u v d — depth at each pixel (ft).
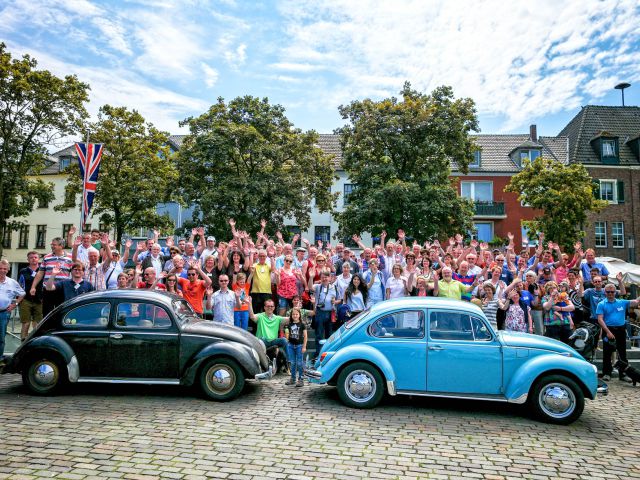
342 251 41.16
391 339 24.13
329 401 25.07
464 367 23.44
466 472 16.56
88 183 48.75
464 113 81.51
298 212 89.71
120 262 36.32
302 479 15.43
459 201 81.30
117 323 24.62
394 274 34.14
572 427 22.13
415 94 83.97
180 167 85.81
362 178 82.28
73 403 22.97
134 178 85.40
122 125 87.15
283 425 20.79
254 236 82.17
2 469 15.28
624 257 116.16
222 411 22.56
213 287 34.81
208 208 77.97
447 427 21.44
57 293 29.99
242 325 31.73
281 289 34.50
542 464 17.53
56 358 24.29
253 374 24.38
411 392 23.62
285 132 89.25
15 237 138.62
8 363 24.34
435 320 24.14
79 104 81.97
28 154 83.87
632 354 37.45
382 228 80.18
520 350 23.30
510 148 132.26
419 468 16.74
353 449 18.26
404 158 82.58
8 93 76.43
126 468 15.71
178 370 24.35
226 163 82.94
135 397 24.50
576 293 35.55
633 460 18.15
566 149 128.26
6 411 21.33
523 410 24.72
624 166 118.32
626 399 27.66
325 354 24.97
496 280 33.50
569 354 23.21
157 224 89.71
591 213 116.88
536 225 95.50
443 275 33.17
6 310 28.96
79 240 33.81
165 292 27.14
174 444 18.01
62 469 15.46
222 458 16.87
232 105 86.22
